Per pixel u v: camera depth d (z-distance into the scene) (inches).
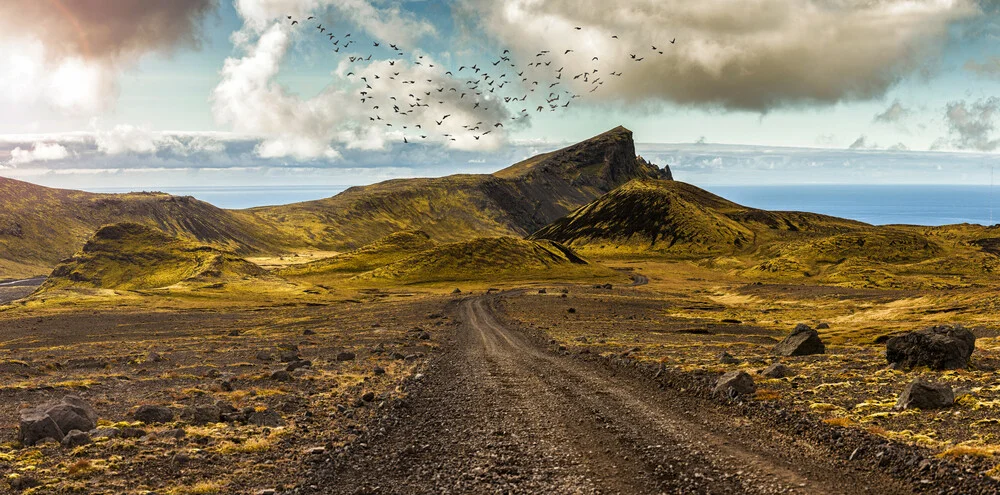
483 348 2770.7
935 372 1539.1
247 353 2792.8
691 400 1333.7
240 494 772.0
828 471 804.0
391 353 2561.5
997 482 687.7
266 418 1190.3
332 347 3041.3
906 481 744.3
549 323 4252.0
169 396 1528.1
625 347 2596.0
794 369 1732.3
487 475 848.3
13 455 912.3
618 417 1197.7
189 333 4466.0
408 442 1049.5
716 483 776.9
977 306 4837.6
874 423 1030.4
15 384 1764.3
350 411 1317.7
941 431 945.5
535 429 1122.0
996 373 1472.7
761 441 969.5
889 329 3769.7
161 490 777.6
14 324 5442.9
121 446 965.8
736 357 2081.7
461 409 1341.0
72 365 2395.4
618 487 779.4
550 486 792.3
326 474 858.1
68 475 823.7
